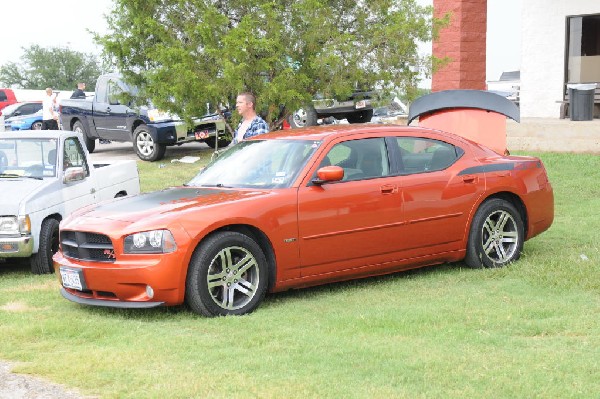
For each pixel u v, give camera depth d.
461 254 8.65
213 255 7.14
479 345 5.98
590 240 10.09
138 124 22.23
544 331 6.31
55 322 7.02
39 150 10.43
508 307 7.04
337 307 7.36
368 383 5.19
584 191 13.71
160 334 6.62
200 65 13.52
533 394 4.90
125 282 7.12
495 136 12.38
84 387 5.38
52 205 9.82
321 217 7.70
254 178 7.99
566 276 8.03
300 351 5.95
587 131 17.22
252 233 7.48
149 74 13.82
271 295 8.02
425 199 8.30
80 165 10.80
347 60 13.98
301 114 24.64
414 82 14.41
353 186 7.91
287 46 13.88
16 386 5.44
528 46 22.05
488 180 8.73
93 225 7.38
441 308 7.06
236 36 12.83
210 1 13.80
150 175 18.83
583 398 4.82
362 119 25.20
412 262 8.33
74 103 24.30
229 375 5.44
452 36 17.80
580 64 21.28
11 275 9.78
